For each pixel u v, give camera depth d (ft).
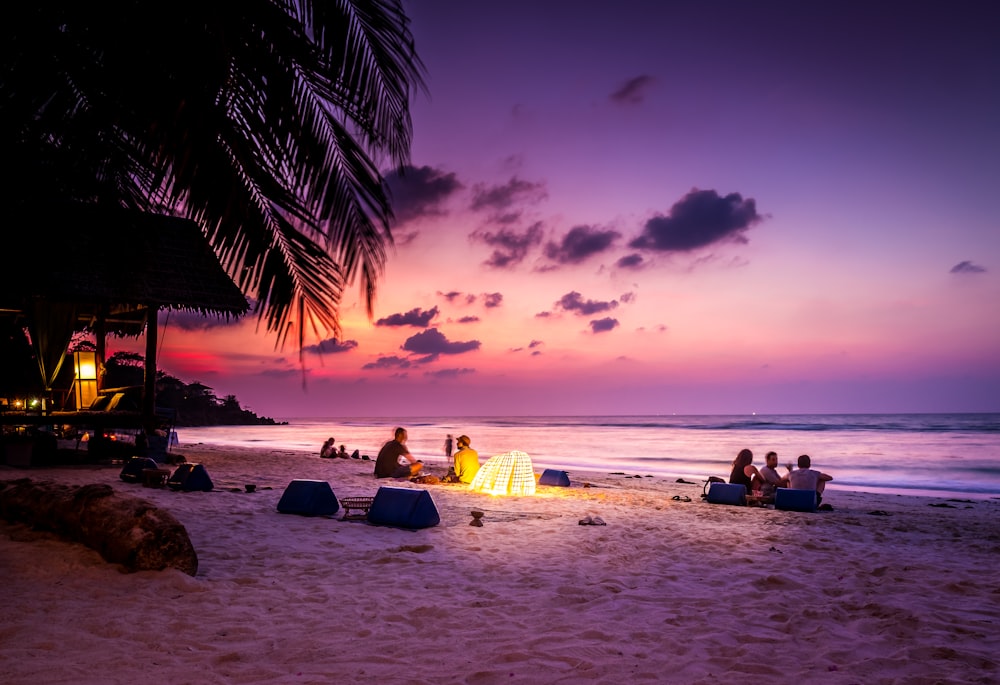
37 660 12.78
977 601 19.35
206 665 12.95
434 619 16.51
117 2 13.98
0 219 17.26
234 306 56.70
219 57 13.39
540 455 141.90
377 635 15.11
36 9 14.61
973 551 30.19
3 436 53.26
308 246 16.20
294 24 15.11
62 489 24.57
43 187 17.06
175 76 13.79
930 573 23.31
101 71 14.96
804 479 46.26
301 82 15.84
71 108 16.17
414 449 162.30
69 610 16.14
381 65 16.53
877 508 52.90
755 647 14.82
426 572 21.63
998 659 14.16
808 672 13.39
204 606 16.94
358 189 16.26
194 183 14.46
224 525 29.04
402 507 29.96
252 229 15.78
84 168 17.34
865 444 178.29
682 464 114.21
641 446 180.45
